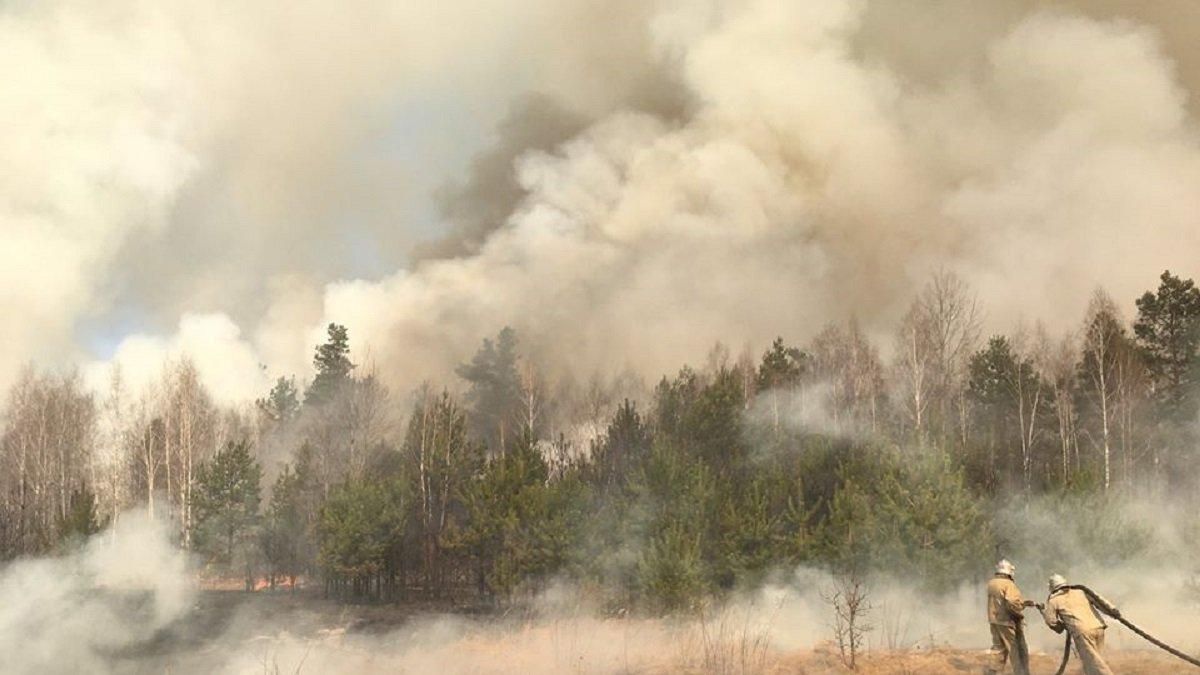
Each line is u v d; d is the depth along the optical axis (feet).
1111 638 54.24
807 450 94.99
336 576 107.04
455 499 112.16
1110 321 147.54
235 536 120.57
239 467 121.08
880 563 74.79
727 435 101.55
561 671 60.49
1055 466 119.75
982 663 46.24
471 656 70.33
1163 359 150.92
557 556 86.89
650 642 67.15
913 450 80.48
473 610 94.89
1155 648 50.49
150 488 148.87
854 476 85.15
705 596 75.10
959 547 73.56
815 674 48.96
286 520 119.44
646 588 75.87
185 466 152.05
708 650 56.34
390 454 149.07
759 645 60.95
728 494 85.61
